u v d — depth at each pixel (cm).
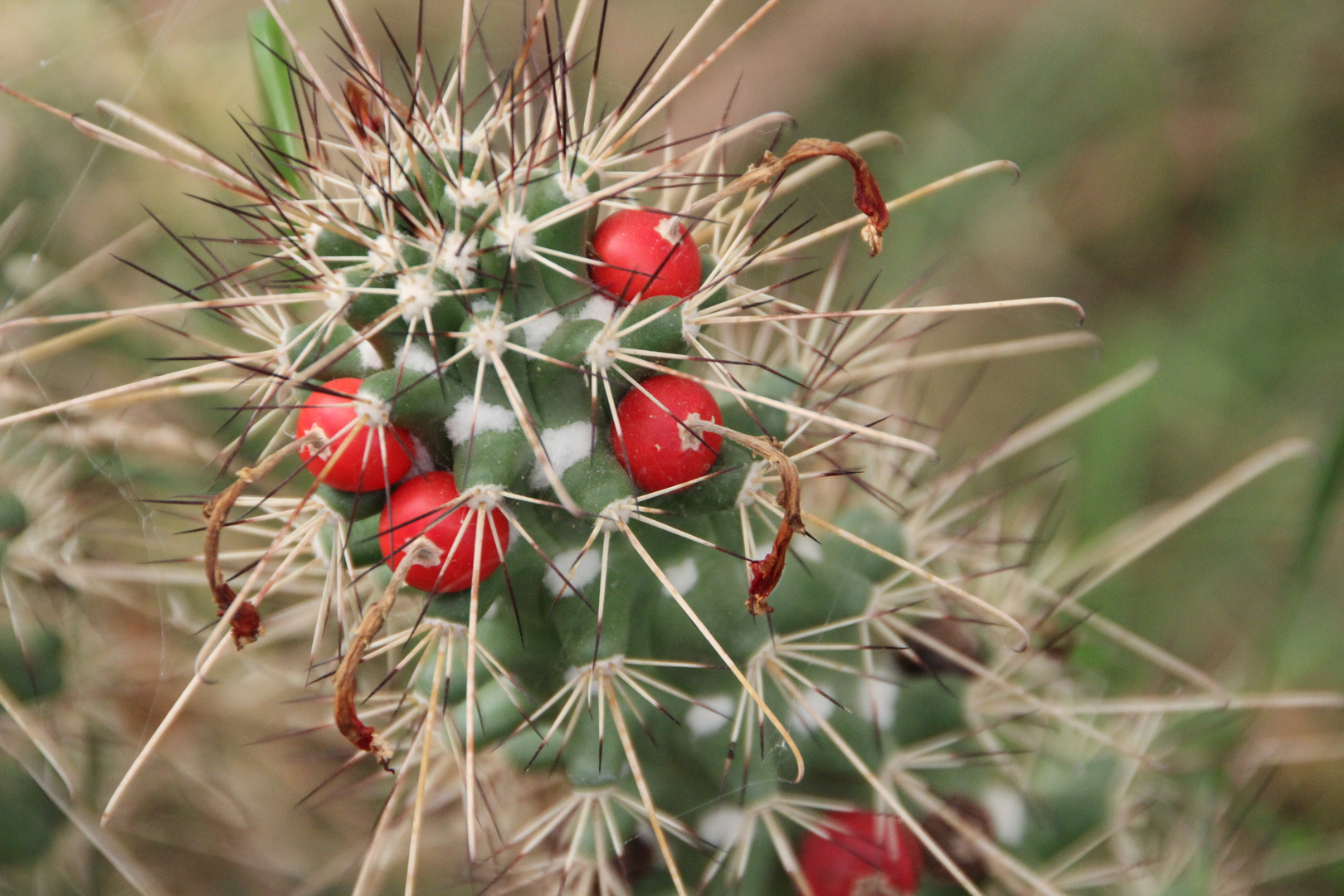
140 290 35
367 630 26
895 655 28
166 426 32
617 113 28
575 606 27
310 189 30
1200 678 31
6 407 31
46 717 30
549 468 25
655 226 27
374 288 26
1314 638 35
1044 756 29
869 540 28
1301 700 30
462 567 26
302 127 28
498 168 28
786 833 28
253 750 32
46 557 30
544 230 26
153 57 35
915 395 37
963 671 28
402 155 27
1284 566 37
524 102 28
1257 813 32
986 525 32
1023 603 31
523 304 26
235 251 32
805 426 28
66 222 35
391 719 29
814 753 27
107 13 36
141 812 32
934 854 28
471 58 38
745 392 27
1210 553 37
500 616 27
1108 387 33
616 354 26
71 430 31
